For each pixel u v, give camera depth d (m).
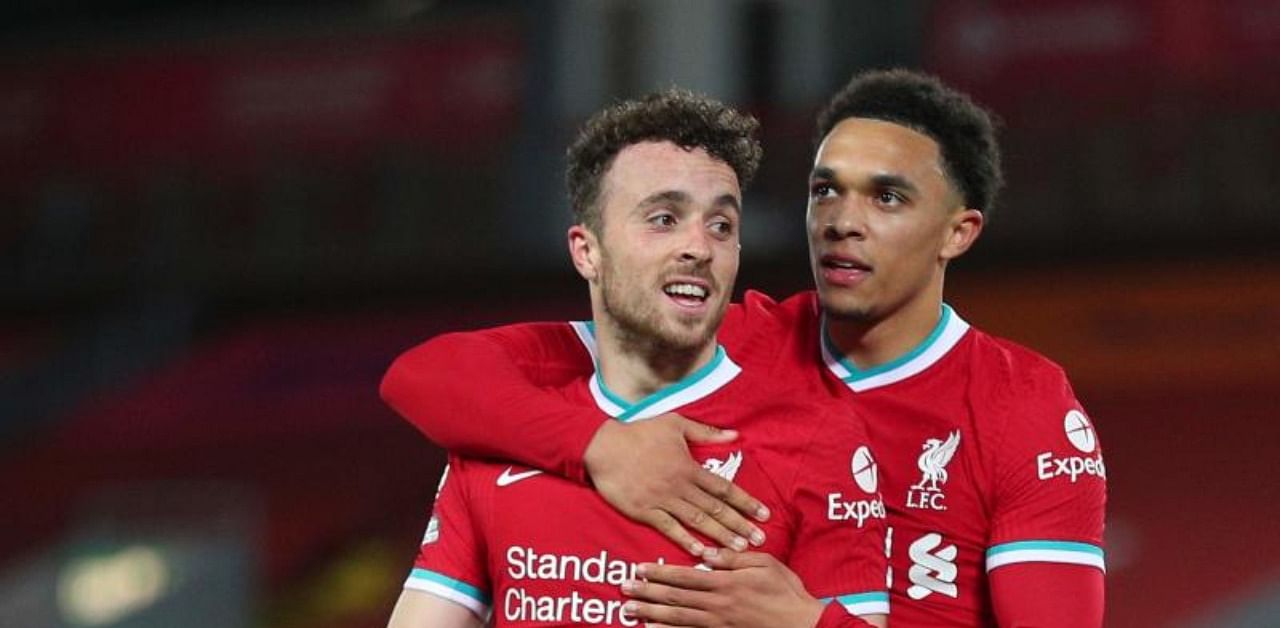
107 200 48.03
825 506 9.87
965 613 11.14
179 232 47.28
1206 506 32.75
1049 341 37.66
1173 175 40.94
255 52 48.16
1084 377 36.69
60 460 41.69
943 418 11.20
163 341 45.66
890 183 11.17
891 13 40.59
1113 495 33.47
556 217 42.50
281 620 34.34
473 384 10.39
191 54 48.56
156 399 43.50
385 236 45.25
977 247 40.09
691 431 9.86
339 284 45.19
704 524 9.63
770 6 40.38
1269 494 32.78
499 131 45.25
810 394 10.50
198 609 30.48
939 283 11.55
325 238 45.94
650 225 9.84
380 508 37.53
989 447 11.06
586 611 9.72
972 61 42.22
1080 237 39.69
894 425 11.27
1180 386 36.00
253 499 38.31
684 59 40.12
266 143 47.44
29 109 49.09
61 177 48.47
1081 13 42.09
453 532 10.30
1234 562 31.27
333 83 47.25
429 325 43.06
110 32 49.16
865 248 11.16
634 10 40.75
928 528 11.14
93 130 48.56
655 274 9.78
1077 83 42.00
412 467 38.97
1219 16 41.97
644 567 9.59
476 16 46.47
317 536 36.75
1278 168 40.59
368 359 42.94
